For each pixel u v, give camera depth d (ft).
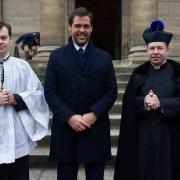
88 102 15.71
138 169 15.57
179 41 57.11
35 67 39.11
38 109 15.43
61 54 15.90
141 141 15.71
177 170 15.57
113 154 23.91
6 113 14.85
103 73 15.76
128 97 15.85
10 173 15.25
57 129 15.98
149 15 46.11
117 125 27.96
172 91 15.58
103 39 81.71
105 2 76.02
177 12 57.21
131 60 43.01
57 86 15.94
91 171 16.31
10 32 15.19
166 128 15.53
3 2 58.29
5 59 15.05
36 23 58.23
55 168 24.26
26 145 15.19
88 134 15.75
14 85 14.96
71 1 58.85
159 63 15.80
